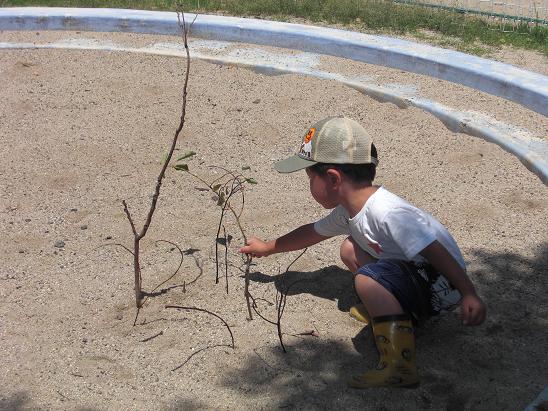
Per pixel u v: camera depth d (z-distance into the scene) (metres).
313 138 2.98
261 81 6.02
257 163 4.79
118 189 4.45
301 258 3.74
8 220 4.11
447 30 6.88
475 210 4.18
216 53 6.51
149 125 5.28
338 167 2.93
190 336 3.19
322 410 2.77
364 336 3.18
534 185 4.46
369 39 6.44
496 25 7.02
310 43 6.54
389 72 6.12
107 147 4.96
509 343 3.12
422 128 5.24
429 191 4.42
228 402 2.82
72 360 3.05
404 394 2.84
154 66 6.29
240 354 3.08
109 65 6.32
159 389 2.89
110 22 7.06
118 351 3.10
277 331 3.21
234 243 3.88
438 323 3.24
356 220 2.97
